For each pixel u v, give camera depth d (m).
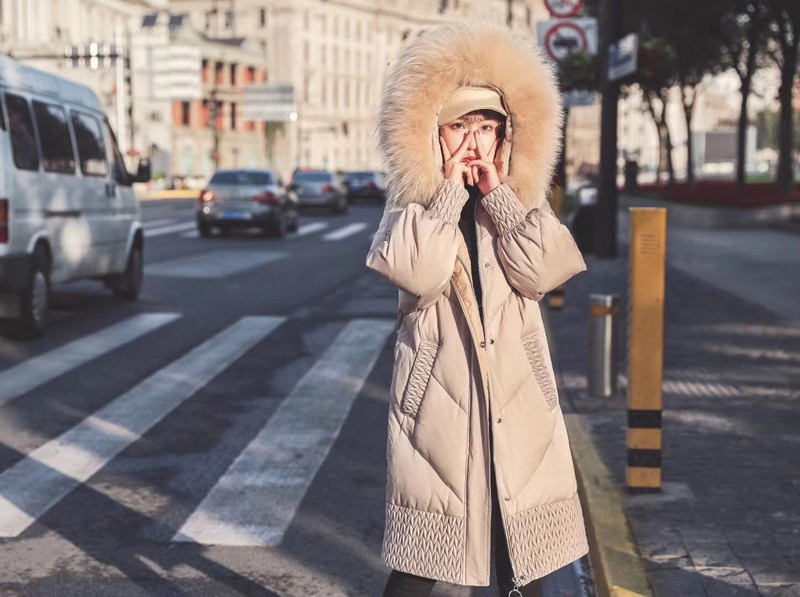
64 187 10.73
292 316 11.72
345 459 6.09
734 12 32.12
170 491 5.47
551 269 2.94
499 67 2.94
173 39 85.94
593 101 18.20
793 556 4.23
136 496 5.39
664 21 34.22
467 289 2.95
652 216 4.99
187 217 33.44
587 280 14.38
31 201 9.89
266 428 6.77
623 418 6.65
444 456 2.94
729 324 10.37
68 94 11.30
